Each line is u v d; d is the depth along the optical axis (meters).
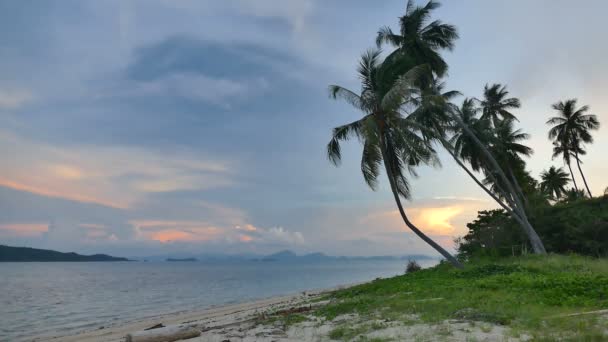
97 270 134.62
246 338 9.17
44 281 69.25
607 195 31.86
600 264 19.58
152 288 53.72
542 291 12.18
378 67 23.25
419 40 29.77
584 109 41.22
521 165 38.69
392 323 9.16
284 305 20.56
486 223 35.38
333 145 22.55
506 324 8.31
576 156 42.56
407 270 34.38
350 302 13.82
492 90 39.59
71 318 26.50
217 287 54.75
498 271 18.31
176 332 10.44
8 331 21.48
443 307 10.52
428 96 23.08
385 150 22.00
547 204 38.28
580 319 8.05
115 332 18.05
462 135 33.78
